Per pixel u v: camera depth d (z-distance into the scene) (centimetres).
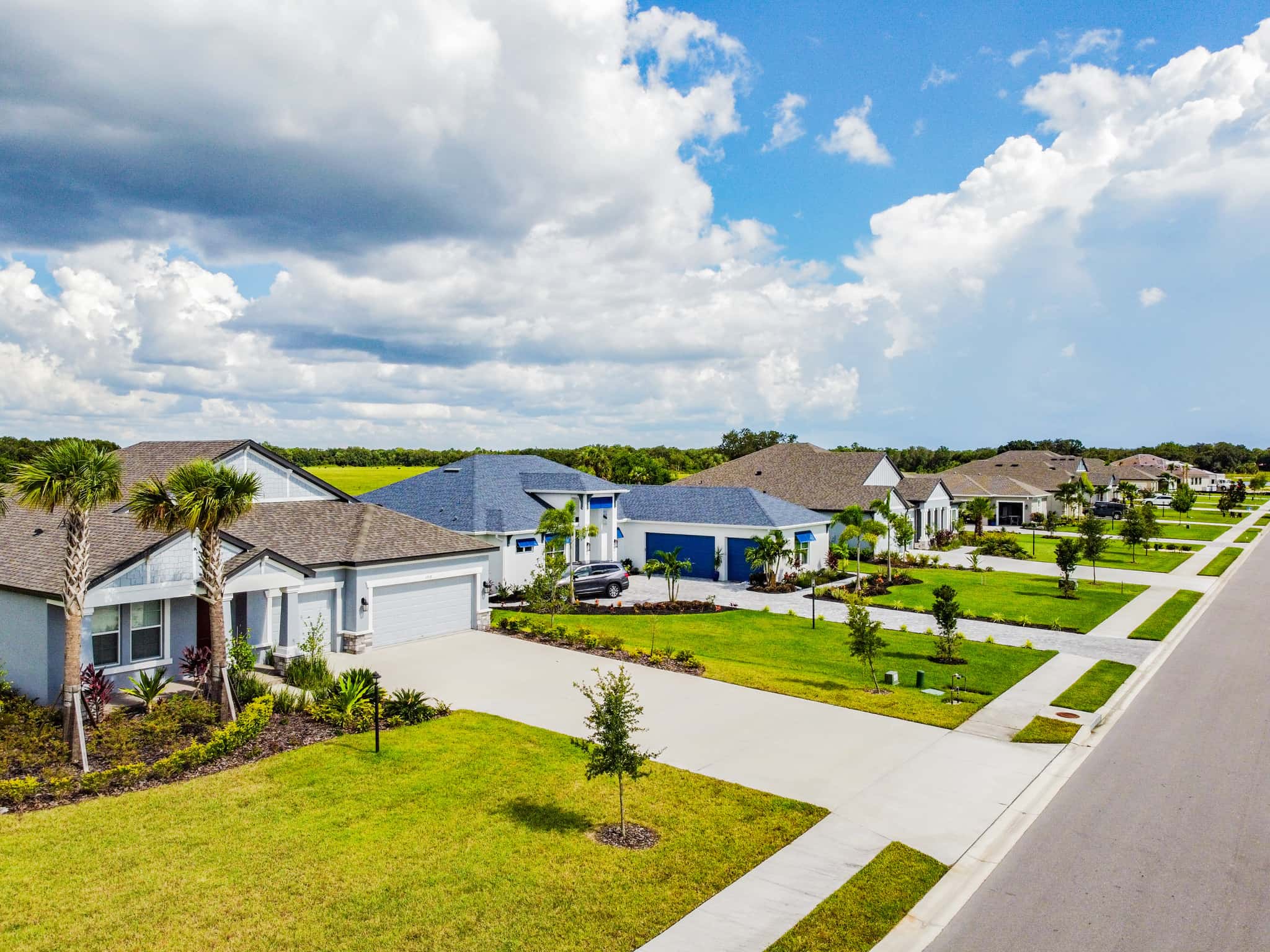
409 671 2264
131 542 2062
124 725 1675
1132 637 2905
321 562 2417
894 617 3306
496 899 1041
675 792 1413
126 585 1952
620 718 1269
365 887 1063
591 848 1190
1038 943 972
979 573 4653
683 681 2180
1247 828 1311
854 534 4509
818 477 5656
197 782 1424
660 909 1026
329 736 1691
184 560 2083
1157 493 11519
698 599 3653
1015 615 3331
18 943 920
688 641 2778
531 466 4481
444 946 934
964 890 1105
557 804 1351
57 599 1841
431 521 3850
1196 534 6994
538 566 3441
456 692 2052
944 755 1634
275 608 2370
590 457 7475
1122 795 1450
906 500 5906
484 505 3888
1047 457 9231
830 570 4488
